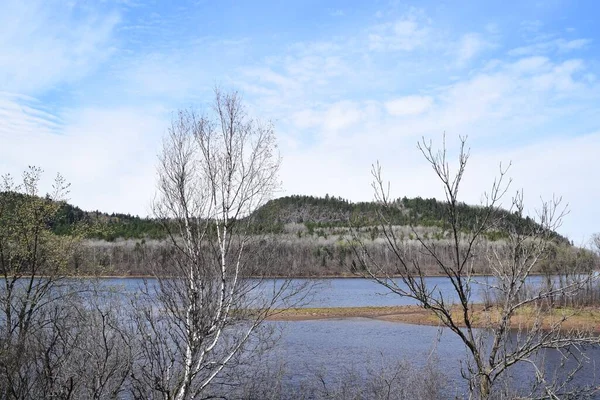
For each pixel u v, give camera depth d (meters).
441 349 23.95
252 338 12.88
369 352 24.70
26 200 15.25
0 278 14.07
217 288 8.47
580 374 14.95
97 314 8.81
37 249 14.96
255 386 11.73
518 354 5.59
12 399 7.79
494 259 5.60
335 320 42.12
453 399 11.30
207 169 9.11
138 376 7.91
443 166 5.36
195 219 8.80
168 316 7.97
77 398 7.86
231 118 9.52
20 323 9.83
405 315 44.75
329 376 18.16
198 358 8.29
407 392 12.23
